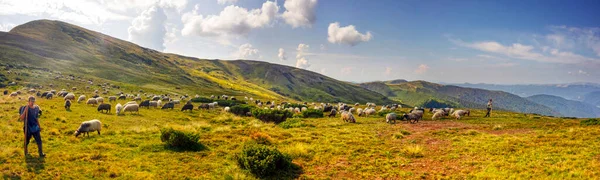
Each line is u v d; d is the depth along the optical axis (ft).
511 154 56.95
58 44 645.10
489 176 43.65
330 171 49.85
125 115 115.44
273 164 47.16
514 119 143.64
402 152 62.49
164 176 42.88
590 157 50.62
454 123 123.24
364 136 82.33
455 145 69.00
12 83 264.72
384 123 122.72
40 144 45.78
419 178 46.03
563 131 82.53
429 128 104.94
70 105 123.65
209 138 70.59
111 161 47.75
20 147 50.49
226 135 74.95
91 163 45.75
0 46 464.24
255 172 46.88
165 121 110.11
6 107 100.42
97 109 122.83
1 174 37.19
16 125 68.59
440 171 49.24
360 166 52.80
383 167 52.06
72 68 458.09
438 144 72.02
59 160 45.16
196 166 48.52
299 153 59.98
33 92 217.77
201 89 520.01
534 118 155.53
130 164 46.91
